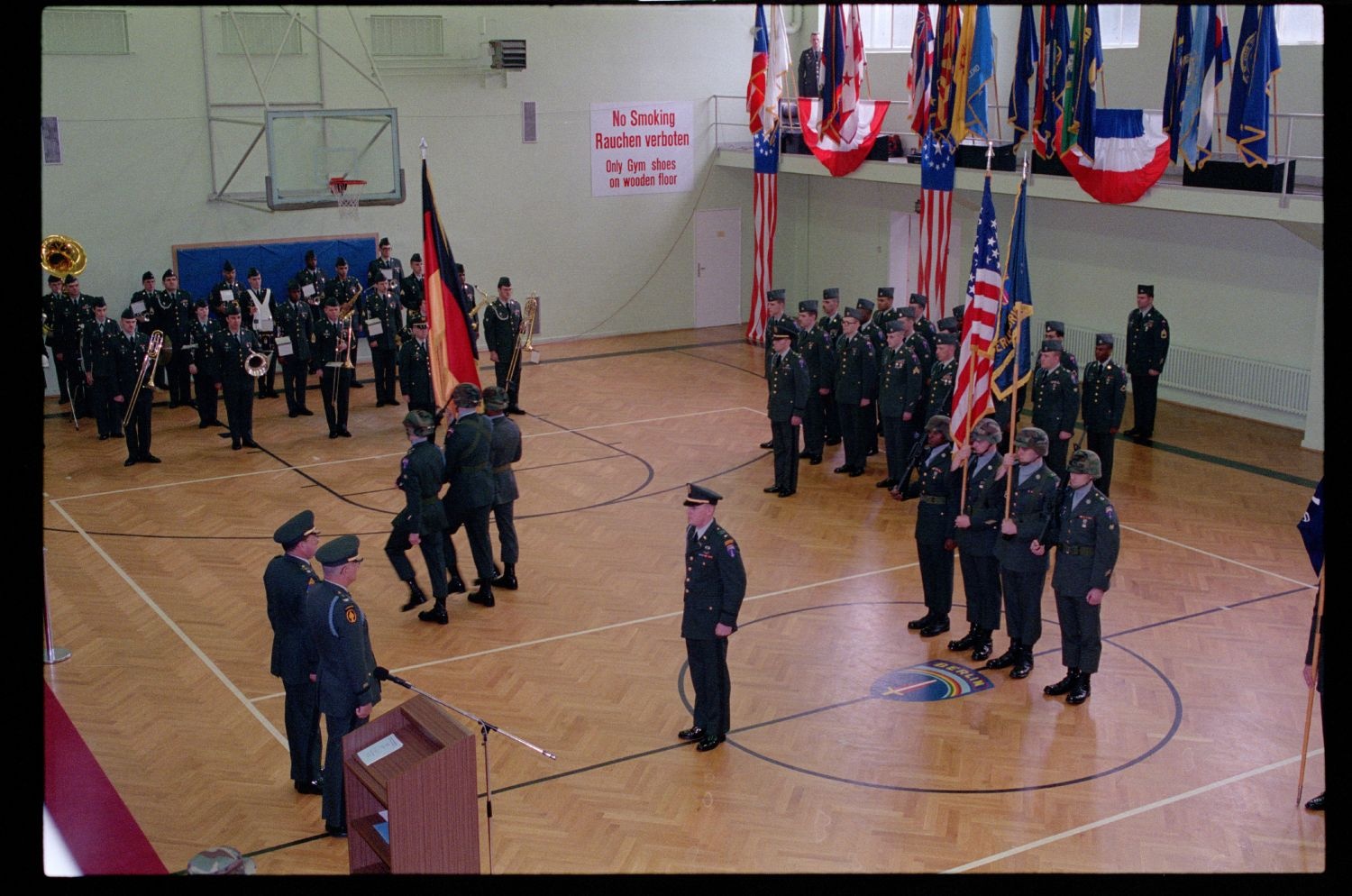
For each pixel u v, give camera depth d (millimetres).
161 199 18328
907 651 9453
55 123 17438
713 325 23375
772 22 19703
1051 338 12711
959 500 9414
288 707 7406
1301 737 8117
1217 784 7559
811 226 22906
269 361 17172
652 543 11852
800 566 11172
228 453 15016
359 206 18891
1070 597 8453
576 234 21672
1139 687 8836
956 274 20172
